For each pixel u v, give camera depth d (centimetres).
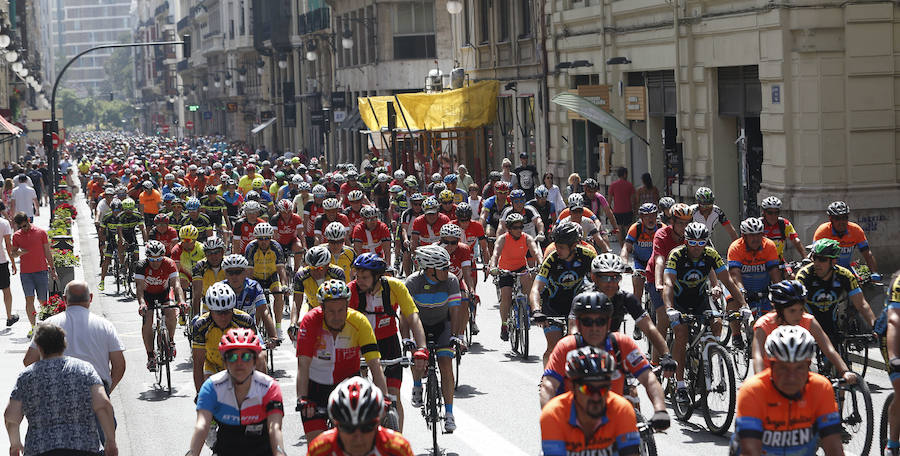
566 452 1772
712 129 7050
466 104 11244
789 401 1877
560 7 9506
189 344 4947
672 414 3338
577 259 3128
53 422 2258
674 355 3203
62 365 2280
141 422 3559
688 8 7181
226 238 7056
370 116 12331
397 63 16462
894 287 2548
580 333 2170
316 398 2492
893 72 6028
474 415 3412
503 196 5500
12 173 13288
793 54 6053
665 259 3375
